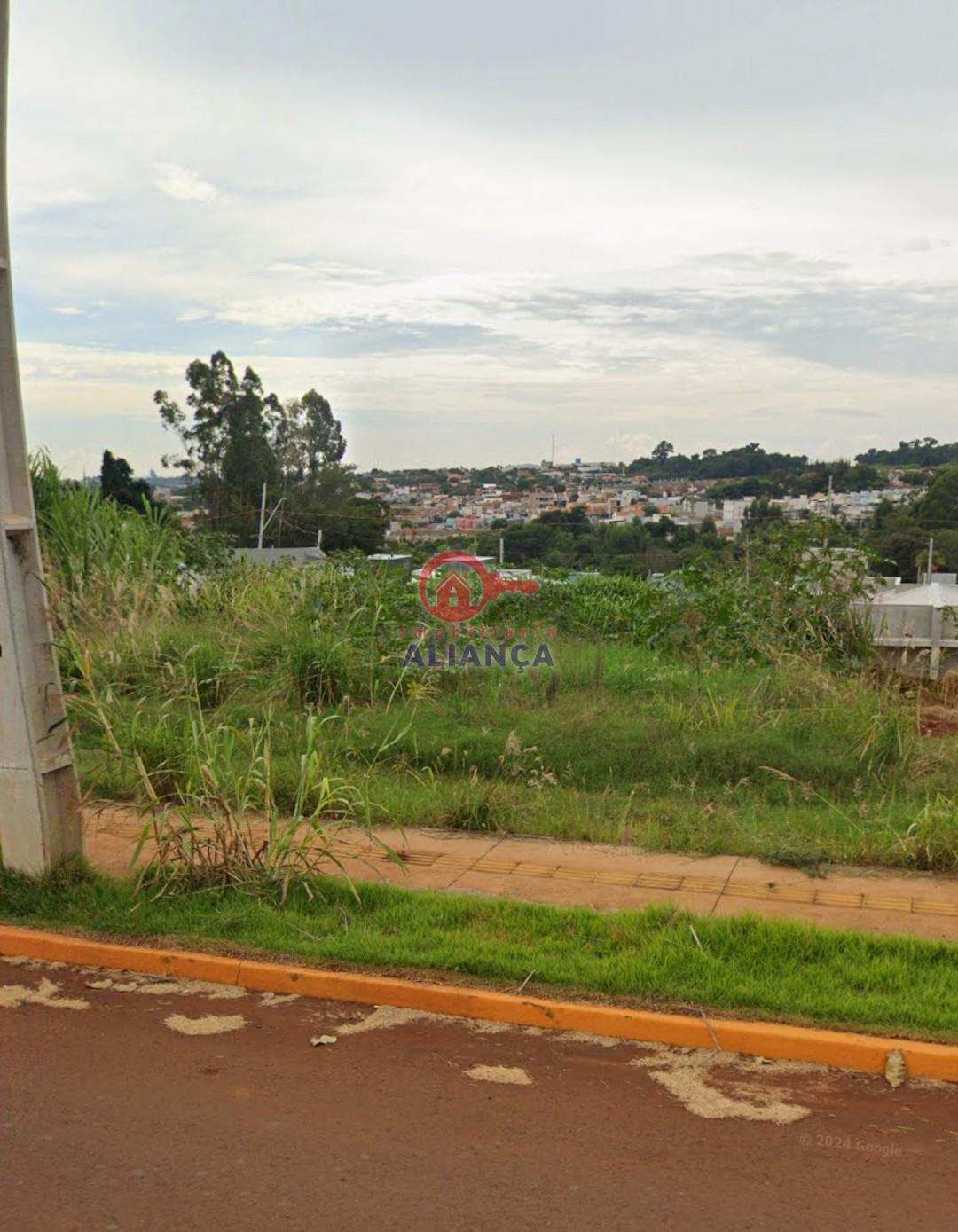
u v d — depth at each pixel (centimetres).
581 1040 494
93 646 1130
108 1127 423
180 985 557
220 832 657
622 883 674
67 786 663
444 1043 492
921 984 513
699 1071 467
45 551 1363
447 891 656
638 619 1402
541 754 909
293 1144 410
